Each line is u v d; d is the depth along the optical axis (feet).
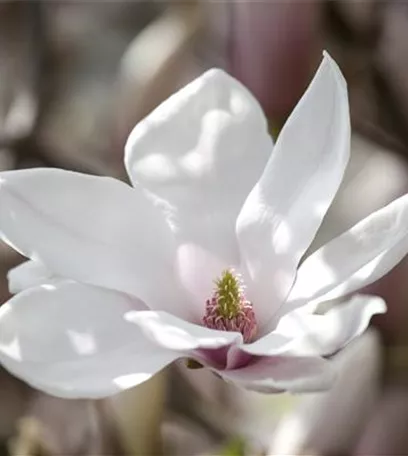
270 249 2.70
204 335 2.55
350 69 3.69
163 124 2.77
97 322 2.64
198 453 3.60
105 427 3.23
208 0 3.78
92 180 2.67
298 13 3.44
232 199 2.77
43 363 2.58
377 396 3.38
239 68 3.48
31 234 2.63
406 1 3.65
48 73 4.14
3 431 3.78
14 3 4.19
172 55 3.76
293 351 2.55
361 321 2.53
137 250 2.70
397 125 3.69
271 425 3.69
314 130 2.66
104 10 4.80
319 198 2.67
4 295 3.62
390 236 2.61
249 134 2.78
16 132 3.68
